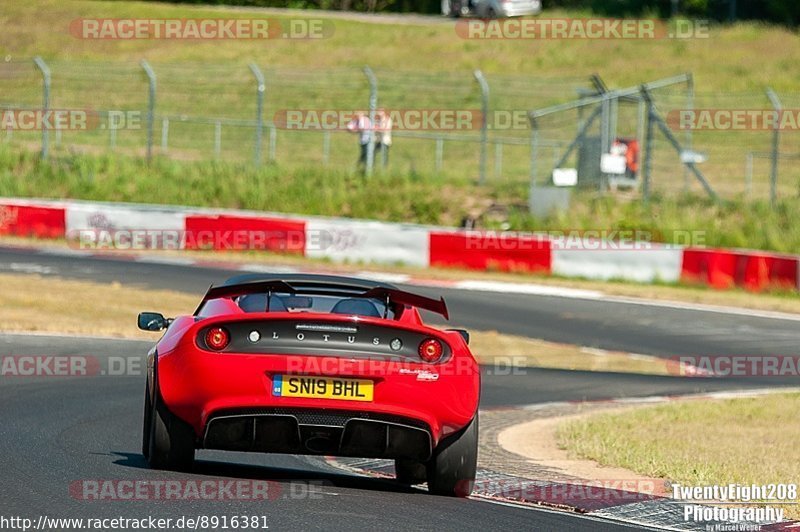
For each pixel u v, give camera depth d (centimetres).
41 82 16675
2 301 7231
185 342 2519
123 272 8712
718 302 8588
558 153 13912
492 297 8394
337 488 2612
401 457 2594
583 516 2509
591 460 3569
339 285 2775
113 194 11900
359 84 17150
